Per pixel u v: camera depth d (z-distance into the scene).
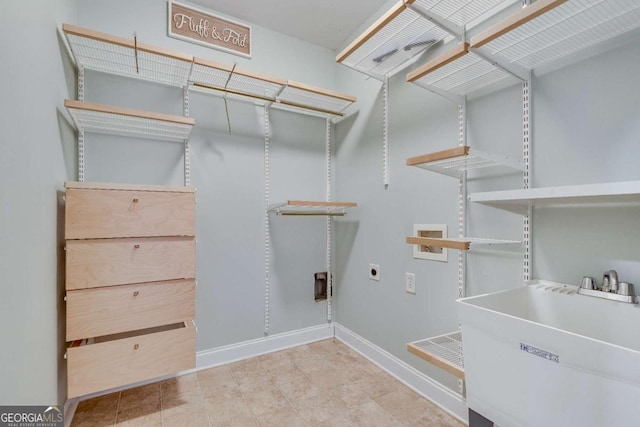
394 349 1.98
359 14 2.11
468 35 1.51
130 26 1.83
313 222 2.49
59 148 1.40
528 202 1.13
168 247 1.56
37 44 1.13
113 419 1.54
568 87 1.16
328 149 2.54
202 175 2.05
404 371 1.88
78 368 1.37
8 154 0.89
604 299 0.99
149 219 1.51
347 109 2.43
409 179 1.88
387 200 2.04
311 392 1.78
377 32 1.58
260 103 2.26
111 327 1.44
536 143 1.26
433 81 1.43
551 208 1.21
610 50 1.05
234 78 1.91
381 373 2.00
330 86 2.54
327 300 2.55
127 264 1.47
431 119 1.73
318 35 2.36
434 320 1.71
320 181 2.51
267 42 2.26
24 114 1.01
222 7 2.05
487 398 0.94
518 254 1.31
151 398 1.72
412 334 1.85
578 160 1.13
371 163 2.18
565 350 0.75
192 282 1.63
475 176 1.50
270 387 1.83
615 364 0.67
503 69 1.22
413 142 1.85
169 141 1.96
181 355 1.59
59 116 1.39
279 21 2.19
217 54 2.08
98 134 1.77
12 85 0.92
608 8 0.93
